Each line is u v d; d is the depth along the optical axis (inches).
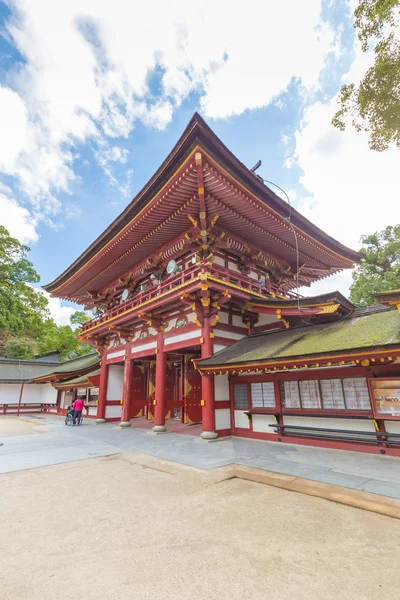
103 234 616.4
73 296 952.3
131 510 195.2
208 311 502.6
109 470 297.9
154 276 663.8
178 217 518.0
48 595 112.5
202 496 218.5
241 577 122.3
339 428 363.3
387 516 177.3
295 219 542.9
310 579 120.0
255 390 465.7
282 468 285.9
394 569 125.9
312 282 858.1
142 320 651.5
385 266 1132.5
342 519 175.2
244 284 575.2
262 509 192.2
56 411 1113.4
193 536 158.1
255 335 549.0
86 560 137.0
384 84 348.8
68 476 277.9
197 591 114.0
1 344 1747.0
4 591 114.8
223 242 551.2
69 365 1237.7
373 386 333.4
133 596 111.9
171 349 567.8
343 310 446.6
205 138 373.7
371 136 397.1
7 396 1167.6
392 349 273.9
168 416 764.6
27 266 1753.2
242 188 437.4
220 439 457.7
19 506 205.0
